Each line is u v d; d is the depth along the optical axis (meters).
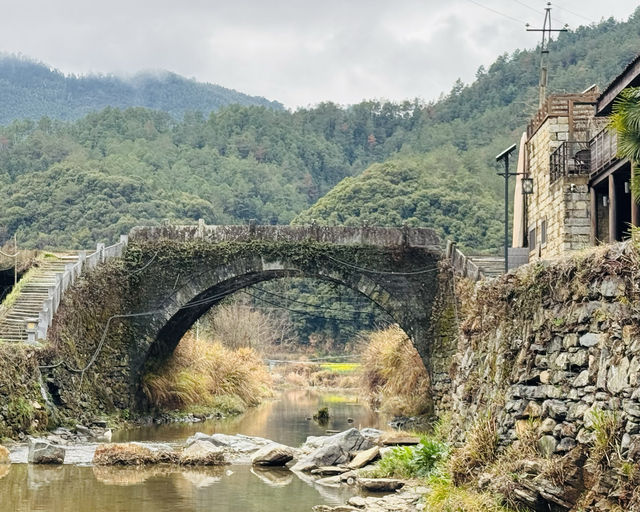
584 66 117.88
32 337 31.58
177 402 40.53
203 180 116.25
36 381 29.89
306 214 81.88
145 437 31.59
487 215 77.56
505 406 16.17
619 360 12.88
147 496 19.03
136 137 131.00
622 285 13.20
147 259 38.81
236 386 47.62
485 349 19.02
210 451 24.36
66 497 18.70
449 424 22.28
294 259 38.31
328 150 138.12
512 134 105.56
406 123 144.75
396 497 17.92
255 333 65.25
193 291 38.56
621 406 12.63
